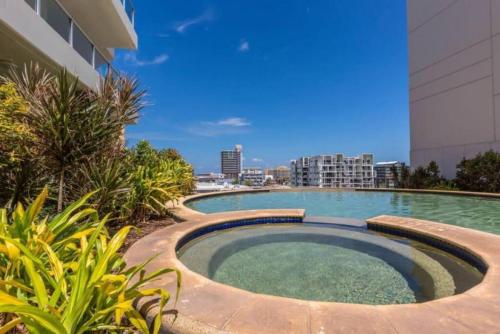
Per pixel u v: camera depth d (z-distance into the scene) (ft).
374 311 6.43
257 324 5.85
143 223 18.06
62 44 23.52
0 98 11.33
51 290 5.95
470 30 42.88
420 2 51.65
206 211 30.27
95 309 5.41
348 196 44.14
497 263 9.83
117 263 6.73
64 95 11.92
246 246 16.05
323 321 5.98
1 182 12.49
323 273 12.07
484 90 40.91
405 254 14.08
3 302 4.41
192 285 7.75
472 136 42.63
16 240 5.53
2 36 18.74
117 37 36.96
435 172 45.88
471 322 6.00
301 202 37.76
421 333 5.59
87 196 8.59
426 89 50.49
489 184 37.06
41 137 11.94
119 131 15.43
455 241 12.87
